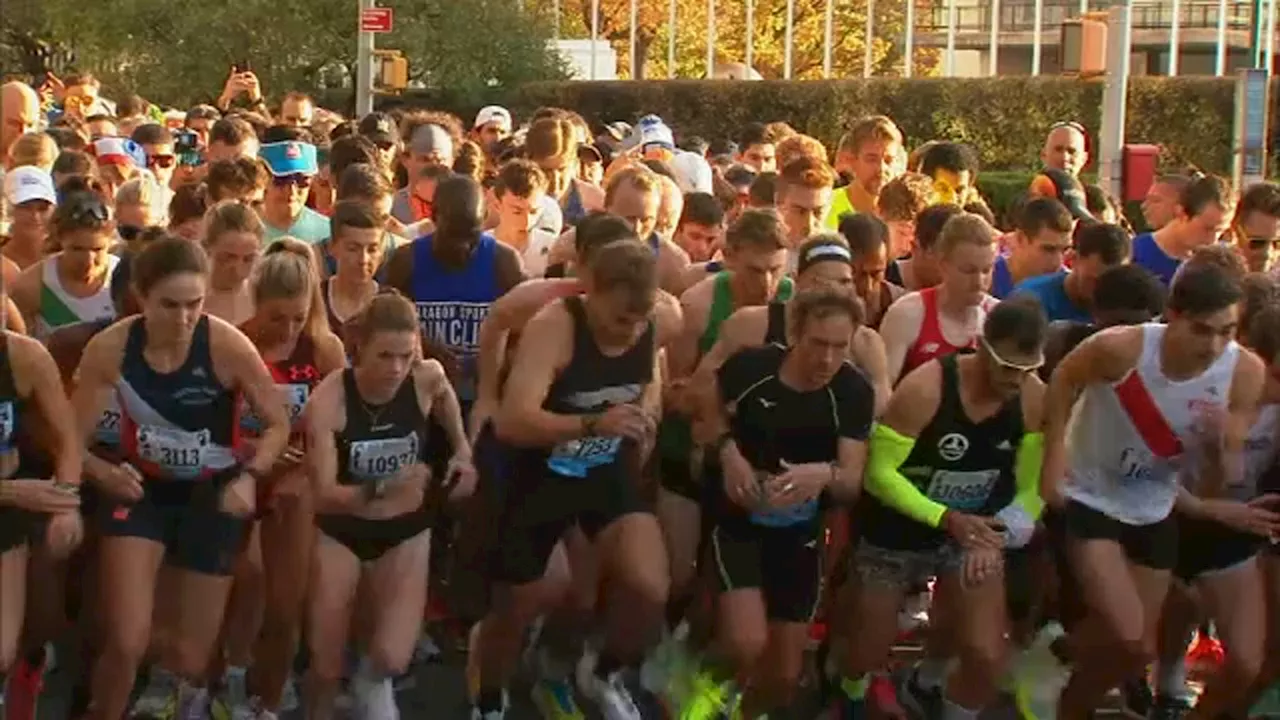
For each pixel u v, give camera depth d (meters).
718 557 5.66
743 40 40.22
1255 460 5.87
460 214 6.61
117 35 29.72
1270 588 5.96
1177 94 27.03
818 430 5.52
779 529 5.66
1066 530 5.79
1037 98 28.16
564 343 5.45
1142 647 5.68
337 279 6.59
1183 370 5.50
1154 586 5.79
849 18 39.97
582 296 5.55
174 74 29.27
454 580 5.94
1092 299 6.50
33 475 5.23
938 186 8.74
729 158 13.74
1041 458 5.66
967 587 5.60
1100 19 12.88
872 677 6.28
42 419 5.14
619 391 5.53
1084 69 12.88
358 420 5.47
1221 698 5.98
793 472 5.45
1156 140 27.20
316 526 5.58
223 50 29.25
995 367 5.36
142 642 5.16
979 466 5.58
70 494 5.09
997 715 6.43
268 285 5.73
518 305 5.86
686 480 6.09
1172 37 30.94
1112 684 5.85
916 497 5.54
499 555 5.72
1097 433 5.68
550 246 7.58
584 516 5.70
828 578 6.45
